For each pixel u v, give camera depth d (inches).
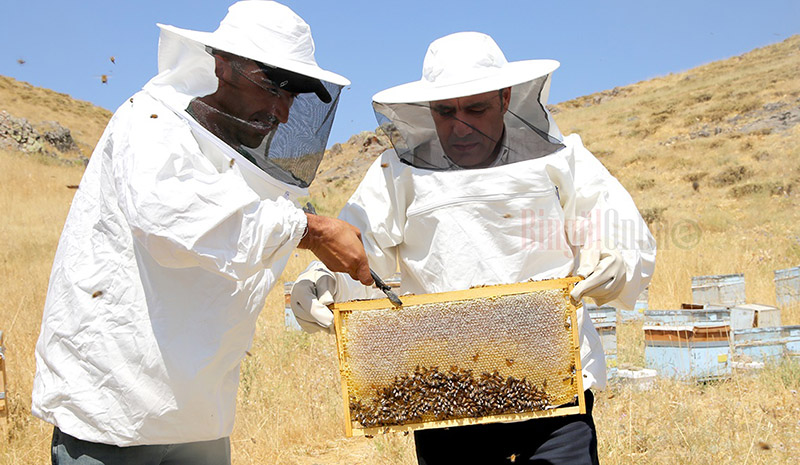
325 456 194.7
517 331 85.9
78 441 85.6
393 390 86.8
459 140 96.1
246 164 86.2
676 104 1617.9
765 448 152.7
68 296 85.3
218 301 85.9
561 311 86.2
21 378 225.1
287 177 91.5
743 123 1310.3
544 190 94.9
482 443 95.4
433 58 98.7
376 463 183.8
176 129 81.3
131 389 83.0
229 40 86.5
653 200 885.2
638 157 1206.3
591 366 97.0
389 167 102.0
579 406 85.8
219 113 86.1
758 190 864.9
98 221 86.0
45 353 86.2
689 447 178.1
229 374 91.5
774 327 261.6
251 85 86.7
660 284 435.8
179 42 86.5
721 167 1035.3
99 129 1881.2
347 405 87.3
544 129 96.2
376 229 101.3
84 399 83.0
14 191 906.7
